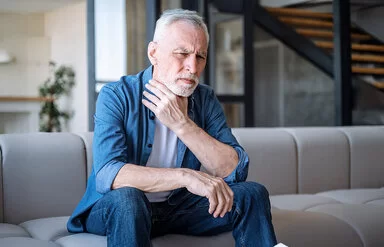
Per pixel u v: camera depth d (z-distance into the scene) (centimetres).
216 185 145
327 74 557
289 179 247
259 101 571
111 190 148
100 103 163
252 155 238
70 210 197
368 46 560
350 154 269
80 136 208
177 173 146
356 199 235
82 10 724
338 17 427
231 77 471
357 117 498
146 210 138
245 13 468
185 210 161
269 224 150
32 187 191
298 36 552
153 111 160
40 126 725
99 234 158
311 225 182
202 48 157
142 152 162
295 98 585
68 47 755
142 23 436
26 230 176
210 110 178
